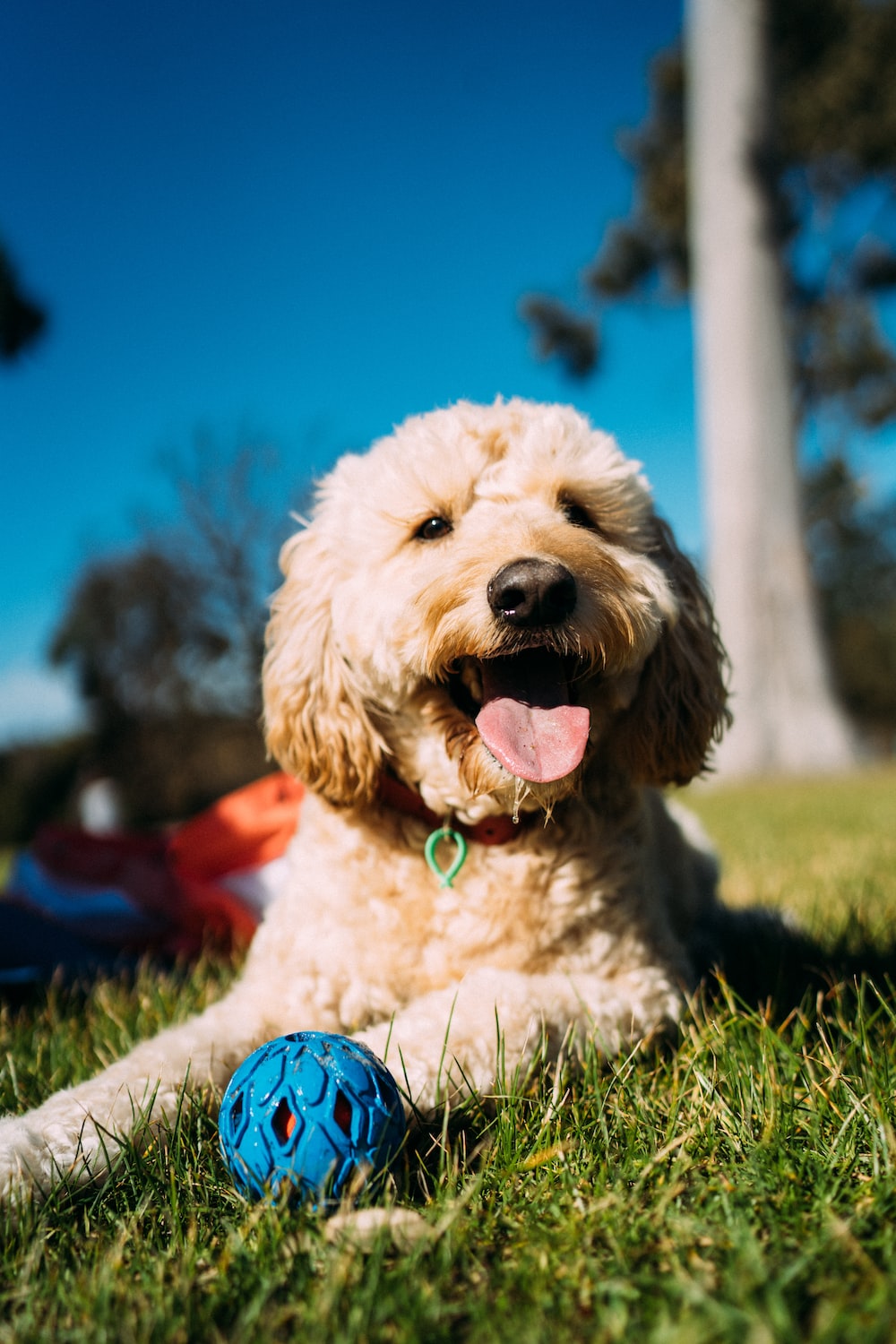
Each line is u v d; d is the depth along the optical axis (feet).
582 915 2.09
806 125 17.29
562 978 2.01
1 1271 1.40
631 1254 1.32
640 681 2.39
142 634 20.45
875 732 31.71
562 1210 1.44
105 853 3.74
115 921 3.20
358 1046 1.60
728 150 12.66
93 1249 1.42
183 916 3.14
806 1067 1.77
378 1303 1.23
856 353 19.85
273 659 2.50
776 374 12.69
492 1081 1.74
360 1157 1.48
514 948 2.07
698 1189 1.47
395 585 2.27
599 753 2.32
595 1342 1.15
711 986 2.46
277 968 2.14
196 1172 1.59
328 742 2.31
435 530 2.37
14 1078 1.98
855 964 2.48
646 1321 1.20
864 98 17.16
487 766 2.07
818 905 3.18
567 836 2.14
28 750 20.58
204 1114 1.76
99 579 20.83
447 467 2.36
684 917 2.78
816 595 12.83
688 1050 1.95
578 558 2.19
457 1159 1.59
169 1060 1.89
